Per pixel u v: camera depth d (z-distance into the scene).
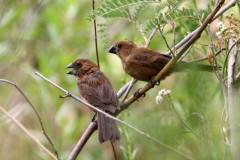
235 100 7.08
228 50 7.72
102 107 10.57
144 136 7.48
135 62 11.45
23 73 14.66
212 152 7.19
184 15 8.27
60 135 12.84
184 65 8.80
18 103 13.61
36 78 13.89
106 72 14.35
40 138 12.42
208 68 8.13
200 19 8.34
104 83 11.57
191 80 8.19
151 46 12.80
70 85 14.01
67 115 13.53
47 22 15.53
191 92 8.12
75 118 13.57
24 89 13.87
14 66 14.95
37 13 15.45
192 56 9.58
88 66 12.27
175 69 9.22
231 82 7.22
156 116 8.27
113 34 13.76
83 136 9.63
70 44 15.23
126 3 8.58
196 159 7.39
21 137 12.79
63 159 11.71
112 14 8.82
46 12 15.59
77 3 15.14
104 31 9.82
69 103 13.67
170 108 8.30
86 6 14.69
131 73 11.71
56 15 15.52
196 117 7.86
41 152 11.55
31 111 13.21
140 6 9.10
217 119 7.64
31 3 15.61
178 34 10.98
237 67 7.70
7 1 14.77
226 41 7.68
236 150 6.58
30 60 15.36
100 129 9.66
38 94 13.48
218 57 8.88
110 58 14.64
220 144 7.21
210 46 7.71
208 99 8.09
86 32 15.24
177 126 7.87
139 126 8.03
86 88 11.45
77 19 15.48
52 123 13.13
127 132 9.14
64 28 15.42
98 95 11.04
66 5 15.48
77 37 15.24
